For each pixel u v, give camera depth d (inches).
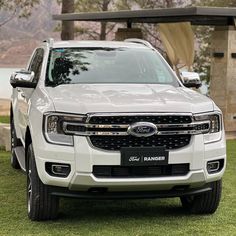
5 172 380.8
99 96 254.4
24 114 310.8
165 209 290.0
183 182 245.1
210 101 263.6
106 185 238.2
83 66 299.9
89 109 238.7
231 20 574.9
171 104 247.6
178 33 733.9
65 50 312.5
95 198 245.9
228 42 582.9
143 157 239.1
